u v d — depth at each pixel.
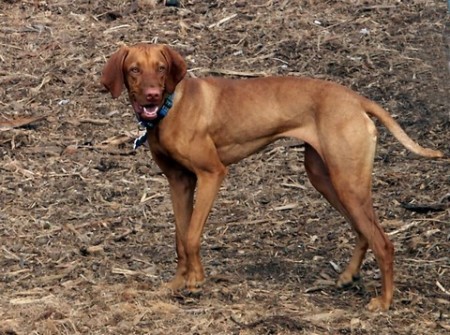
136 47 10.12
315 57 17.28
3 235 12.57
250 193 13.80
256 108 10.44
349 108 10.20
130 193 13.88
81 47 17.64
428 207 13.03
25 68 17.12
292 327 9.72
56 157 14.82
